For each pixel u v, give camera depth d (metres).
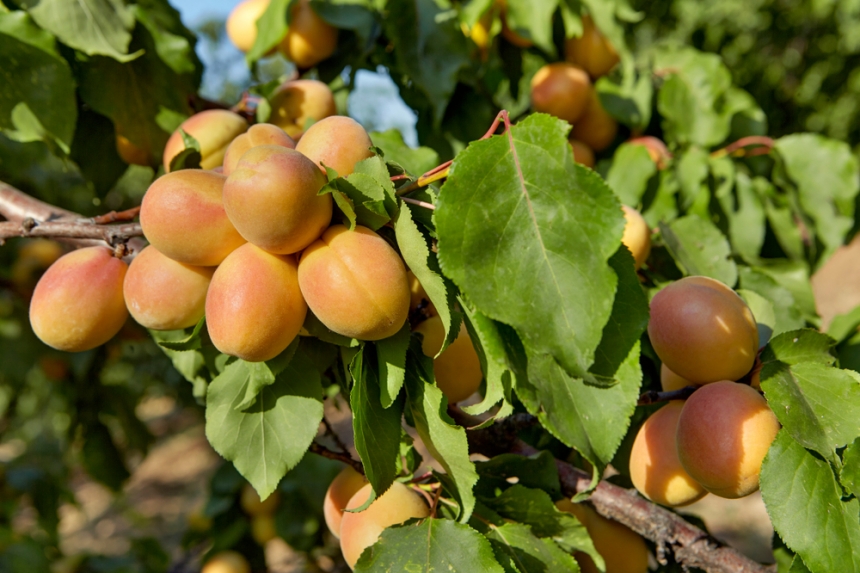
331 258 0.41
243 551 0.86
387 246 0.42
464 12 0.73
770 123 2.28
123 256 0.50
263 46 0.72
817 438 0.42
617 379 0.43
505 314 0.40
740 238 0.71
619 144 0.81
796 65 2.24
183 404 1.46
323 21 0.73
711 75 0.75
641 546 0.56
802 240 0.77
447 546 0.44
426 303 0.49
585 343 0.40
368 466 0.43
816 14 2.09
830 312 2.77
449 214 0.41
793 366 0.45
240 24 0.78
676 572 0.56
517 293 0.41
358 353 0.43
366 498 0.49
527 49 0.83
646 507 0.53
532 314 0.40
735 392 0.45
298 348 0.48
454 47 0.71
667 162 0.73
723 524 1.71
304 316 0.44
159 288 0.45
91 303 0.48
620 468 0.59
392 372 0.43
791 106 2.35
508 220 0.41
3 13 0.59
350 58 0.76
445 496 0.49
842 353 0.59
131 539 1.13
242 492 0.86
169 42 0.66
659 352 0.48
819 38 2.20
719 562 0.51
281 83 0.65
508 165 0.41
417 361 0.45
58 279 0.48
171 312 0.45
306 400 0.47
